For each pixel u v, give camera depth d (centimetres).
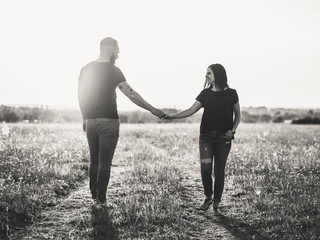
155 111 624
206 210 630
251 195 698
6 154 961
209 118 601
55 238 498
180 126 3175
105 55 620
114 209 600
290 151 1285
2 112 3947
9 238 497
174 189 750
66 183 769
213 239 509
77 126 2766
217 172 608
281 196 701
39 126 2416
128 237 502
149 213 577
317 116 5359
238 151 1234
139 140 1877
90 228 525
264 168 948
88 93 606
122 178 862
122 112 4738
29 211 584
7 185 660
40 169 810
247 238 509
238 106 611
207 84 625
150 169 925
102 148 607
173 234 512
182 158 1242
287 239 502
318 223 542
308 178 830
